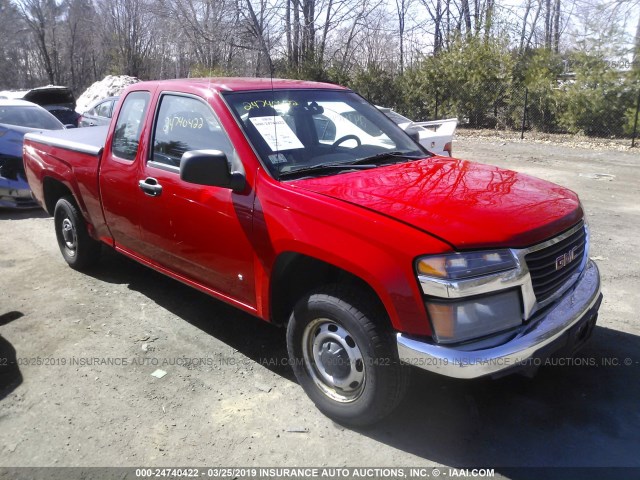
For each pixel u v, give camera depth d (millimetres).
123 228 4707
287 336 3436
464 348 2738
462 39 20594
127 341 4312
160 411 3455
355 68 22938
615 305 4762
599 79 16156
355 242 2953
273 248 3340
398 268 2811
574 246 3301
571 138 16344
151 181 4191
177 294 5188
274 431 3252
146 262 4637
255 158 3553
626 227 7105
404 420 3318
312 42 22219
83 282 5480
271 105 3977
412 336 2832
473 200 3162
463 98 19406
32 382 3787
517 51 20344
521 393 3553
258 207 3414
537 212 3123
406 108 20922
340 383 3240
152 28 30656
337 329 3189
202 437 3213
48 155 5633
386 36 24625
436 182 3459
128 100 4719
